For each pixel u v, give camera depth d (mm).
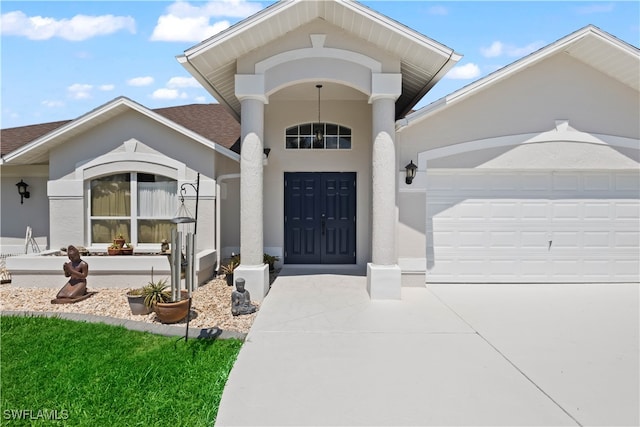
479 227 9625
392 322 6711
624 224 9727
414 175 9008
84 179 10445
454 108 9148
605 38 8352
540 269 9680
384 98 8250
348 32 8211
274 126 11391
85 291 8227
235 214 11734
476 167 9227
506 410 4035
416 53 8039
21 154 10164
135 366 4957
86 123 10047
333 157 11375
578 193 9672
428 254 9586
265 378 4676
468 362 5148
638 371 4926
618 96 9289
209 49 7688
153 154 10422
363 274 10328
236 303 7047
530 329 6414
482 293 8750
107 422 3838
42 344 5668
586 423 3832
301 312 7211
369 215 11273
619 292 8891
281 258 11352
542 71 9195
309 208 11461
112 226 10633
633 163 9359
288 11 7602
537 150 9273
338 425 3773
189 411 3994
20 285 9062
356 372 4844
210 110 15977
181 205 10484
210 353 5355
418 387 4484
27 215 12031
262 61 8234
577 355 5395
